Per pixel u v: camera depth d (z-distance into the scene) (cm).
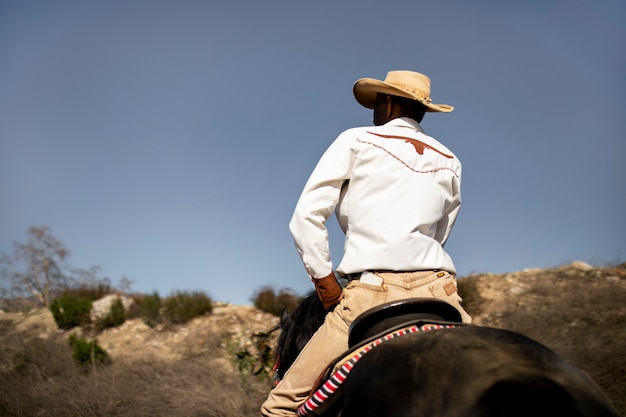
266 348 730
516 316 922
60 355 912
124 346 1104
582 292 952
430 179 311
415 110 346
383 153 307
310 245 303
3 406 725
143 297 1313
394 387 233
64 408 716
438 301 281
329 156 314
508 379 212
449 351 233
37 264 1512
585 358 729
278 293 1277
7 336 1102
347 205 312
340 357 275
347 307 295
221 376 796
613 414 216
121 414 685
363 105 373
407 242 294
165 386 734
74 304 1219
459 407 214
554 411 206
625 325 823
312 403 276
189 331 1124
